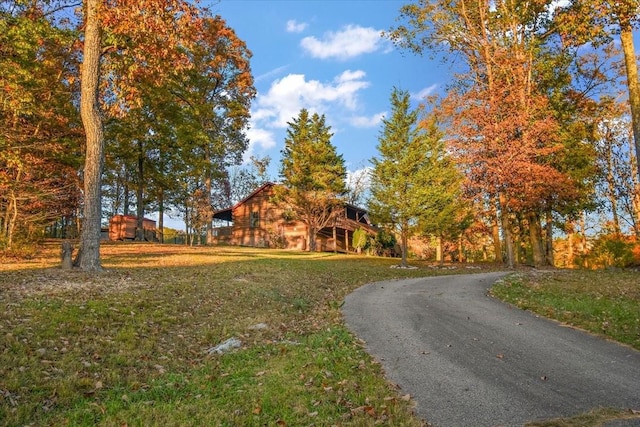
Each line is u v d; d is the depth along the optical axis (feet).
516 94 76.95
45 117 63.93
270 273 52.75
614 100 86.74
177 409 15.72
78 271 41.29
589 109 88.07
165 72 52.06
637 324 26.94
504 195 78.28
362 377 19.27
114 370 19.93
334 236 120.78
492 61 79.36
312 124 110.73
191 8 44.60
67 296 30.09
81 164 74.90
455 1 83.05
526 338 25.32
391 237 131.64
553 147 74.59
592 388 17.46
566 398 16.49
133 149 104.06
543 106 77.25
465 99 79.00
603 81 85.10
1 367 18.03
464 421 14.73
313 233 113.70
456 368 20.36
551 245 93.56
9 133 57.67
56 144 64.85
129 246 83.41
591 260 84.28
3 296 28.45
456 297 39.68
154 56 48.14
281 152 114.42
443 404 16.22
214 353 24.26
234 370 20.88
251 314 33.68
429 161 82.23
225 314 32.65
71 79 54.29
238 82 115.03
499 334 26.32
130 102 50.98
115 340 23.66
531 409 15.57
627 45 42.52
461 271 74.43
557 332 26.63
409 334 26.91
